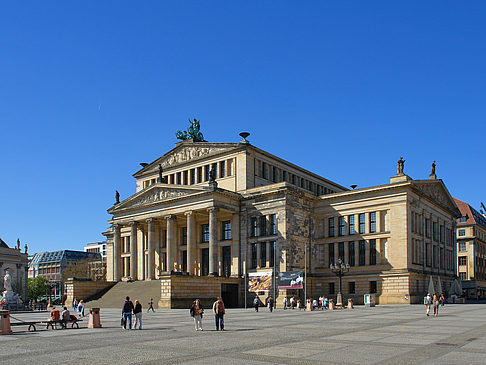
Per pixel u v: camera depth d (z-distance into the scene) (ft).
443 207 344.28
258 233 305.94
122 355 81.61
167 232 321.32
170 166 359.46
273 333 116.06
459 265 521.24
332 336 107.86
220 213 317.42
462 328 125.90
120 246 353.31
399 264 282.36
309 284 307.37
